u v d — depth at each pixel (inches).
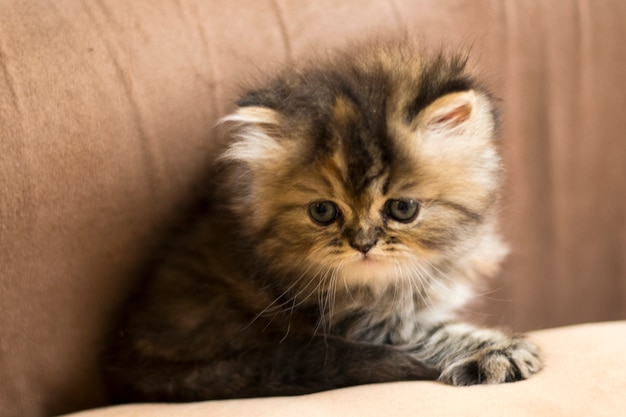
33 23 18.7
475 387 17.4
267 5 20.3
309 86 18.9
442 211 18.8
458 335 19.1
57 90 18.6
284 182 18.7
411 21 20.9
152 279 19.9
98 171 19.1
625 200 22.6
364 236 18.5
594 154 22.3
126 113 19.2
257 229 19.2
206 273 19.8
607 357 17.6
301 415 16.9
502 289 22.4
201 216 20.2
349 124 18.3
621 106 22.2
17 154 18.3
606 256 22.8
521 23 21.4
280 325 19.4
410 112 18.5
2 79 18.3
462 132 18.8
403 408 16.9
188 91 19.8
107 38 19.2
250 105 18.8
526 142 21.9
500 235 21.4
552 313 22.8
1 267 18.6
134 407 18.3
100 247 19.4
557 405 16.6
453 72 19.1
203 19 19.9
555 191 22.2
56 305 19.2
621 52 22.0
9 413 19.0
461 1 21.1
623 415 16.3
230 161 19.5
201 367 19.1
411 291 19.3
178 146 19.8
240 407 17.6
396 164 18.3
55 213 18.8
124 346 19.6
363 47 19.9
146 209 19.7
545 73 21.7
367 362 18.5
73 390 19.5
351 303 19.3
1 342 18.8
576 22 21.7
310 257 18.9
